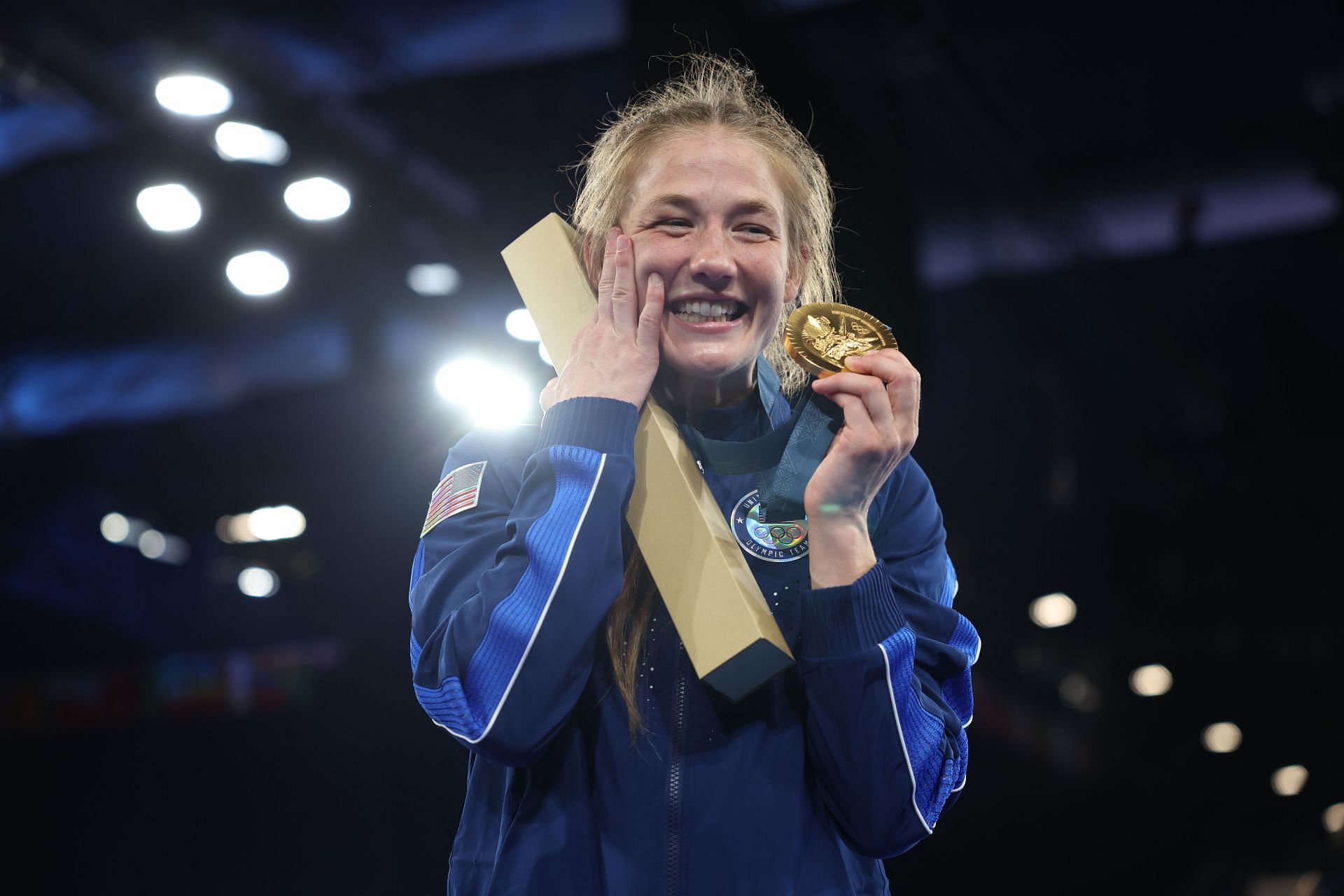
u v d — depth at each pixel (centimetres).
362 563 1220
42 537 1246
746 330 174
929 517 187
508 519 166
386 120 882
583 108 876
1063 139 968
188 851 1258
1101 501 1380
